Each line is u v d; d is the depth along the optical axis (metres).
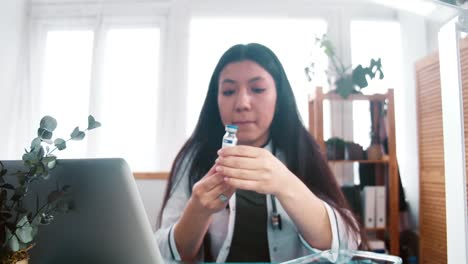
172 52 2.12
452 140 0.43
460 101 0.42
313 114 1.89
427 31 1.85
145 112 2.11
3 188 0.51
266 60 1.40
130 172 0.47
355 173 1.96
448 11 0.45
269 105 1.38
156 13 2.17
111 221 0.48
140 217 0.47
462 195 0.42
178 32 2.13
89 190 0.48
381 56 2.13
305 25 2.13
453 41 0.43
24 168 0.51
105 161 0.47
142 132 2.10
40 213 0.49
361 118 1.97
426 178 1.78
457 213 0.43
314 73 1.99
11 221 0.49
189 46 2.13
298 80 2.00
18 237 0.47
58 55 2.13
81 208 0.49
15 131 2.03
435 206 1.70
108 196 0.47
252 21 2.14
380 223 1.84
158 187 1.79
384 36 2.16
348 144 1.87
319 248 1.00
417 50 1.95
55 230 0.52
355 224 1.19
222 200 0.99
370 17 2.16
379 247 1.77
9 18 2.00
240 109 1.38
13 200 0.50
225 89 1.41
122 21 2.18
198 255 1.16
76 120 2.07
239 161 0.94
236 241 1.23
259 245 1.22
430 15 0.50
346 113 1.97
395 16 2.16
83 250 0.52
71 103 2.09
